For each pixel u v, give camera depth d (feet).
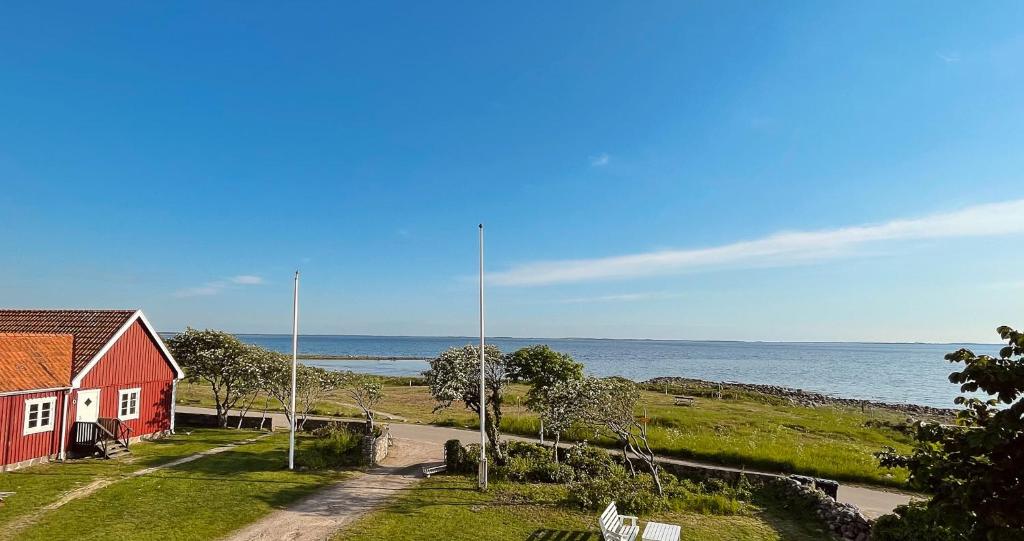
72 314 100.22
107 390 92.63
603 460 79.10
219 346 117.39
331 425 105.09
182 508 59.98
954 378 23.90
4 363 78.07
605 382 72.23
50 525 53.88
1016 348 22.66
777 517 60.29
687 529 55.36
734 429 120.16
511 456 80.53
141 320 100.17
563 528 55.36
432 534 53.21
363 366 452.35
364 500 64.39
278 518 57.62
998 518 21.94
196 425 117.91
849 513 55.36
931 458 24.86
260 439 101.30
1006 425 21.66
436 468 77.77
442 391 76.89
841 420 143.23
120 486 67.92
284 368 105.91
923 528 35.01
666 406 160.56
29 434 79.05
